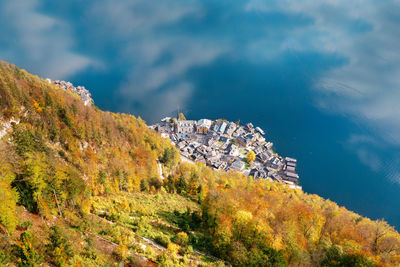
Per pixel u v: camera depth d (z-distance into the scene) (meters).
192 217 110.12
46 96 137.75
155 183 154.88
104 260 66.00
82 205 89.56
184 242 84.19
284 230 83.00
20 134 99.50
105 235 78.50
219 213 96.00
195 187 155.25
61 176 79.88
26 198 72.31
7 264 50.59
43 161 81.88
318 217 101.38
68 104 150.62
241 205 100.38
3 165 71.38
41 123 124.75
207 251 84.50
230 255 79.69
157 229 92.12
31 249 54.78
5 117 108.75
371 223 119.94
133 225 91.94
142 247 76.56
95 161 139.12
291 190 192.75
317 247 86.19
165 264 68.31
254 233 81.38
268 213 95.38
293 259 76.12
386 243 91.06
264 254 74.94
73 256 61.56
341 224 102.75
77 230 74.44
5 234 58.88
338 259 78.31
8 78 122.94
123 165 143.75
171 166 195.62
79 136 142.00
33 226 67.62
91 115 163.25
